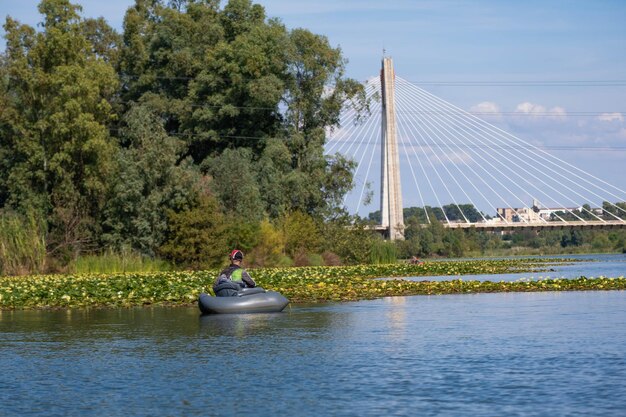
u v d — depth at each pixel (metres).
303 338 18.88
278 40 73.56
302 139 73.88
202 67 74.19
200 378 14.12
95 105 61.31
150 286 34.25
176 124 77.81
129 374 14.62
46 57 59.75
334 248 67.62
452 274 51.25
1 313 26.56
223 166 63.78
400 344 17.73
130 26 76.62
